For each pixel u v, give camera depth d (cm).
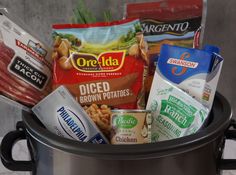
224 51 95
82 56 67
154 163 53
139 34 68
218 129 56
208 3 91
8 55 65
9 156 63
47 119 62
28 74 67
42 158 58
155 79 65
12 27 67
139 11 77
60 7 92
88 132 62
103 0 90
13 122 104
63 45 67
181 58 64
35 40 69
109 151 51
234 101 99
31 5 92
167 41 76
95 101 66
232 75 97
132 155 51
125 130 58
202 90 62
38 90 68
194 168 56
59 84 66
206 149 56
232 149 96
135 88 67
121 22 68
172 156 53
